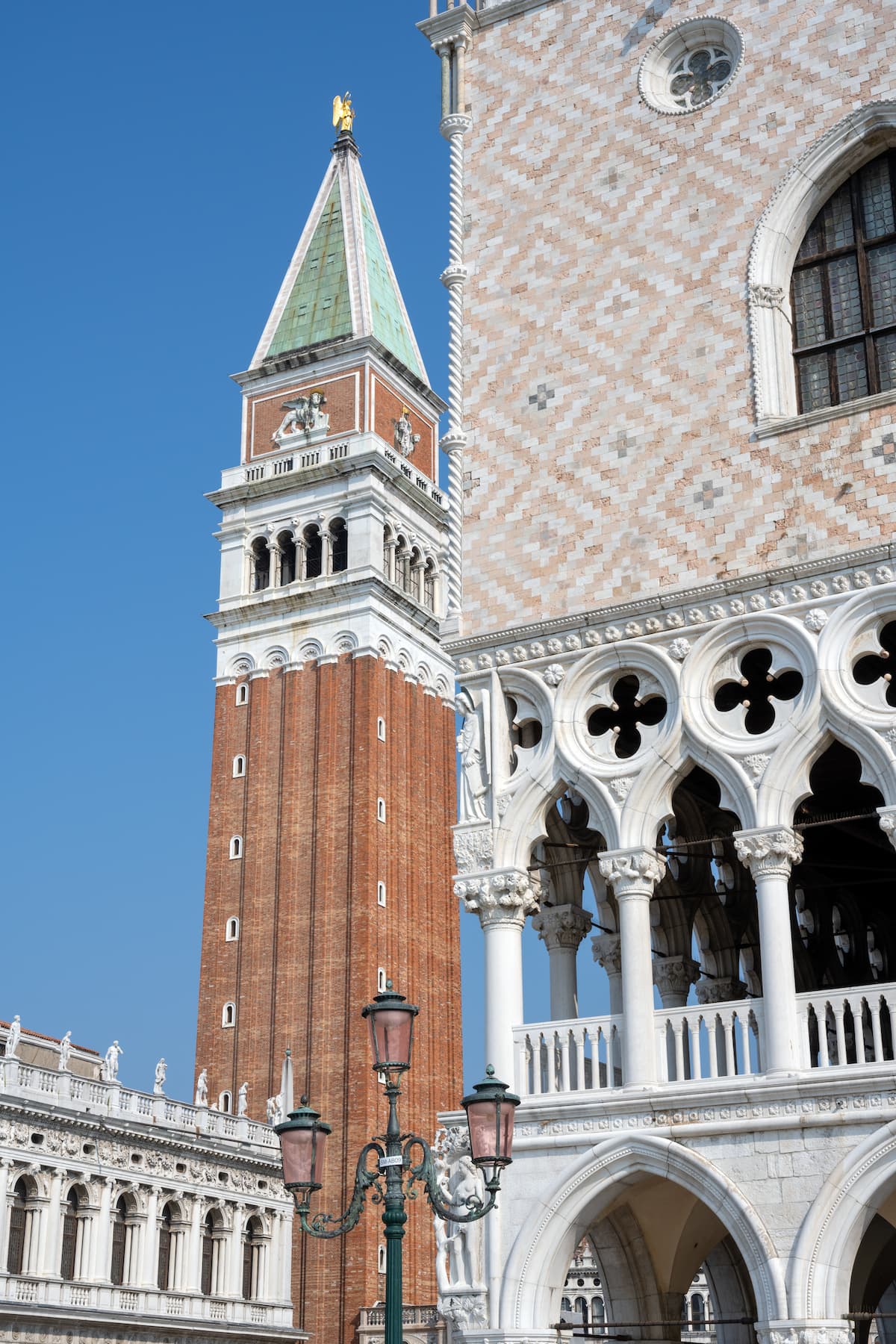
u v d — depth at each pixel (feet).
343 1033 349.41
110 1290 256.73
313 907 363.56
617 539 91.91
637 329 94.89
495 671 93.20
